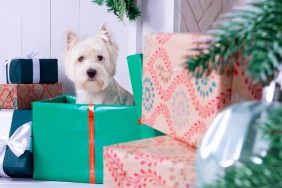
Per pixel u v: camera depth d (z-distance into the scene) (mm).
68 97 1464
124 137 1136
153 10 1285
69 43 1456
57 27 1722
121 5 1268
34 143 1239
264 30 281
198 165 334
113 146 625
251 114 300
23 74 1459
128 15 1295
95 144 1168
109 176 616
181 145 621
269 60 278
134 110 1116
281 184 232
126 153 582
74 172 1205
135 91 924
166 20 1221
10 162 1243
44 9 1720
